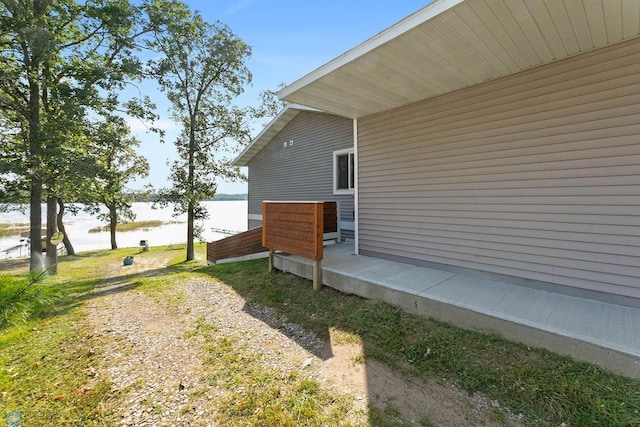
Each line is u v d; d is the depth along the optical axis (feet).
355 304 12.19
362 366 8.35
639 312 8.69
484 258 12.48
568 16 8.08
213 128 38.50
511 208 11.62
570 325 7.89
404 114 15.24
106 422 6.63
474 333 8.98
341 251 19.01
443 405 6.57
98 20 27.40
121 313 14.79
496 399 6.59
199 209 38.70
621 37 9.02
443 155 13.71
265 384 7.76
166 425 6.45
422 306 10.39
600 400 6.01
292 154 30.71
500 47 9.70
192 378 8.29
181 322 12.80
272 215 17.83
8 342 11.23
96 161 28.32
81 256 47.55
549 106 10.59
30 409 7.18
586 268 9.93
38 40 22.35
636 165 8.94
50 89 27.04
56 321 13.79
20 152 26.91
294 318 12.11
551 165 10.59
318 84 12.63
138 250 53.72
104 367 9.13
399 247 15.75
